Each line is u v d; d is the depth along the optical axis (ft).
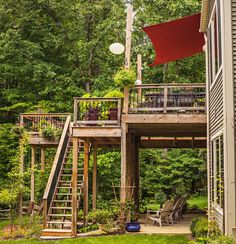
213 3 36.45
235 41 30.53
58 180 47.62
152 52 86.17
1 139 69.51
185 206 62.34
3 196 48.29
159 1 82.58
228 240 28.53
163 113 43.50
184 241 38.06
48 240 40.55
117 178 69.15
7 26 89.76
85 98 44.19
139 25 86.48
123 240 38.91
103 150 69.77
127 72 43.68
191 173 71.56
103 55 92.12
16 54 87.30
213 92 38.22
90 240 39.34
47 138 54.80
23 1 89.20
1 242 40.06
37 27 89.35
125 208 42.83
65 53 91.66
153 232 42.88
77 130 43.65
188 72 87.25
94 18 93.25
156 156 72.08
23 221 49.75
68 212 49.65
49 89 85.76
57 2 89.81
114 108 44.52
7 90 88.07
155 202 67.87
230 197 29.71
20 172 52.95
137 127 47.42
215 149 37.11
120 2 94.73
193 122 43.24
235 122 30.04
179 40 46.09
